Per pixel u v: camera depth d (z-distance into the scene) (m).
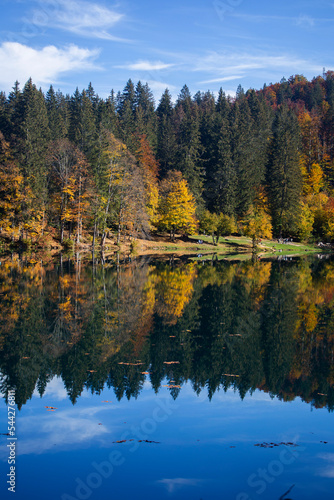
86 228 56.31
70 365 12.60
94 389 10.99
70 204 49.28
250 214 64.69
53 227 52.25
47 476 7.14
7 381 11.40
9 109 69.12
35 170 47.81
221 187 72.94
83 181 49.38
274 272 36.19
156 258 47.19
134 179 53.12
